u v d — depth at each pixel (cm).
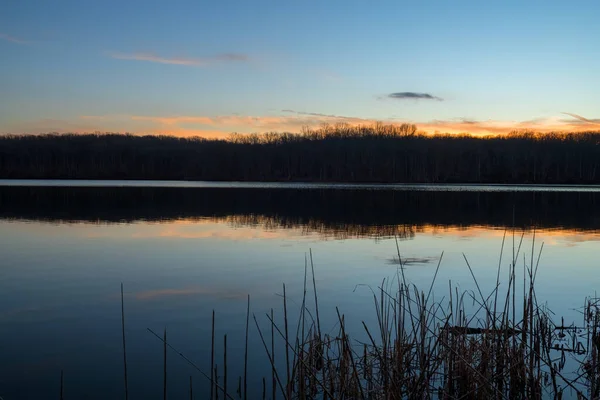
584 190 6962
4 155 11144
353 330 957
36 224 2644
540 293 1264
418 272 1498
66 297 1214
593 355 697
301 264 1625
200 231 2439
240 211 3519
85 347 891
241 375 782
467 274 1473
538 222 2928
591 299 1177
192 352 867
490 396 643
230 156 11138
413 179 10081
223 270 1531
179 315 1070
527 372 709
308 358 734
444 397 676
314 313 1077
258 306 1136
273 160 10962
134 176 11100
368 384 665
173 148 11975
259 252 1850
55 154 11438
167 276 1446
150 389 736
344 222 2864
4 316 1062
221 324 1008
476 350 750
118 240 2128
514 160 10056
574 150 9975
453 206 4066
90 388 738
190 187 7244
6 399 707
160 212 3394
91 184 7938
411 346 729
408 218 3112
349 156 10712
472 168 10050
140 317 1055
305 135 11575
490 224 2811
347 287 1309
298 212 3462
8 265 1593
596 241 2173
